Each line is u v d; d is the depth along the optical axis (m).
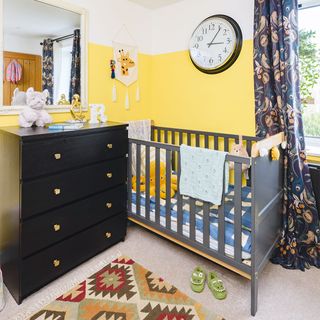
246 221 1.81
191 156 1.77
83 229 2.00
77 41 2.30
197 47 2.60
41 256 1.73
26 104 2.01
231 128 2.52
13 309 1.60
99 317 1.55
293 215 2.05
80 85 2.37
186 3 2.70
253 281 1.56
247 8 2.29
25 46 1.98
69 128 1.88
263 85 2.13
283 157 2.03
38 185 1.66
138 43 2.88
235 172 1.57
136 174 2.28
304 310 1.59
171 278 1.89
